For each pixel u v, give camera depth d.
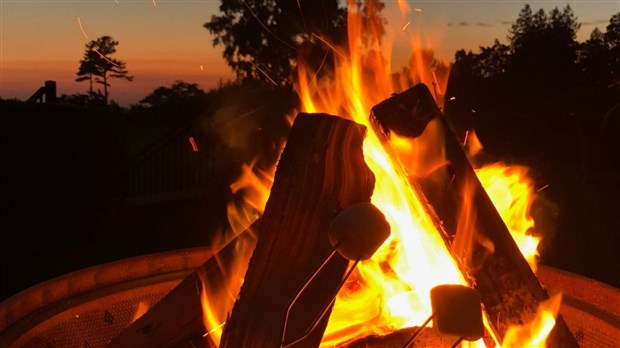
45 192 5.78
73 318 1.61
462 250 1.33
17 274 4.88
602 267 4.87
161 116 19.77
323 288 1.15
